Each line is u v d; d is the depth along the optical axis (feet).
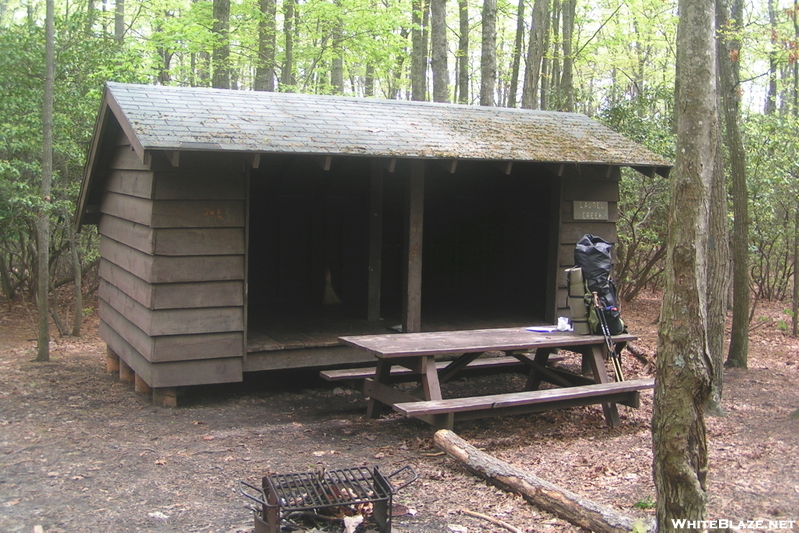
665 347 10.18
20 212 34.04
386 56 55.06
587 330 21.50
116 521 13.12
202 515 13.48
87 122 35.83
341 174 34.35
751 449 16.70
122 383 25.66
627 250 42.11
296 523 12.37
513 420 21.43
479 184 33.88
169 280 20.93
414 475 14.71
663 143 37.91
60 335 35.68
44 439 18.58
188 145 19.13
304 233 34.35
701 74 10.58
